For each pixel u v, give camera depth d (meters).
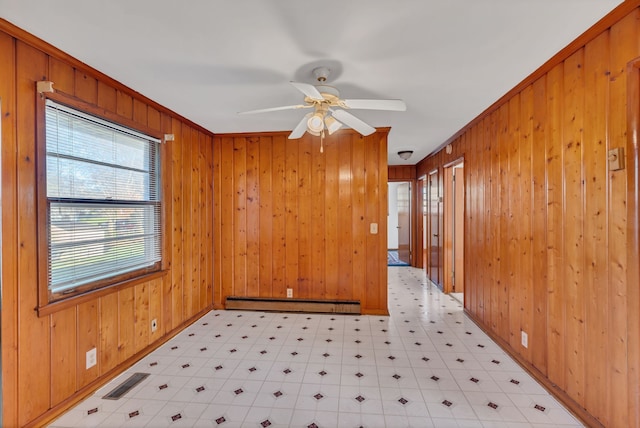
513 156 2.65
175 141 3.20
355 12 1.57
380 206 3.80
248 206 4.02
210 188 3.98
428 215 5.82
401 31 1.74
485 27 1.70
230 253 4.04
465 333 3.21
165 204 2.99
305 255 3.93
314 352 2.79
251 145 4.00
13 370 1.71
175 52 1.96
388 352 2.78
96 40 1.82
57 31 1.73
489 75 2.29
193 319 3.54
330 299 3.89
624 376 1.59
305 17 1.61
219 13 1.58
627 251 1.55
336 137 3.87
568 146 1.98
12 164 1.70
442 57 2.02
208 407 2.02
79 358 2.11
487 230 3.19
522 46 1.89
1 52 1.66
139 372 2.45
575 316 1.94
